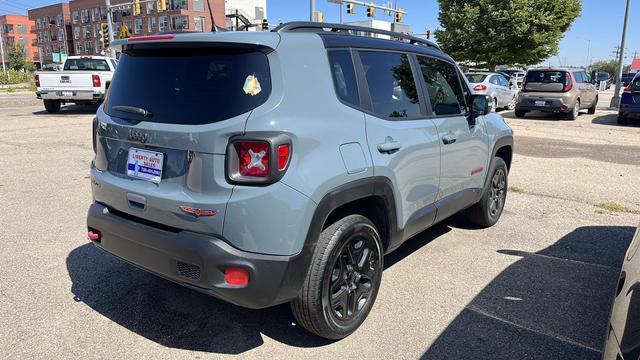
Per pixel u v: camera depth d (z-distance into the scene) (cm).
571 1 2936
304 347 312
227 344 314
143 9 7906
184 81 288
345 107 307
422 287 397
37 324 331
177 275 279
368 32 365
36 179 734
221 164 263
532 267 439
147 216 293
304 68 288
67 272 412
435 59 428
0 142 1070
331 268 294
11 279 397
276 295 272
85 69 1719
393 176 338
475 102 452
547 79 1695
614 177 811
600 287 401
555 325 342
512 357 304
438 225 557
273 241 265
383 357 302
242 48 276
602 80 5294
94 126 340
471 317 351
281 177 262
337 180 287
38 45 11300
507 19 2903
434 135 390
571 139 1247
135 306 358
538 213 606
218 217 263
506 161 572
